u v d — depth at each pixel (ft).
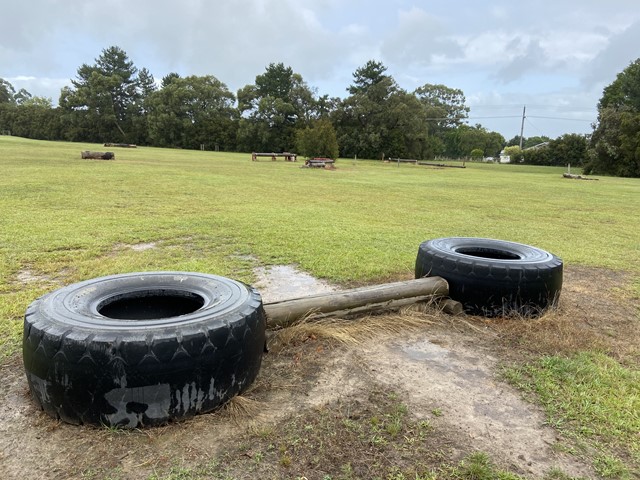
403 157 178.29
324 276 16.01
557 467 6.42
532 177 94.68
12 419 7.14
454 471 6.21
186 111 202.69
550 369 9.39
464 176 86.89
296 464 6.24
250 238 21.56
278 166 86.89
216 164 82.53
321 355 9.70
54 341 6.70
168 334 6.77
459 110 296.51
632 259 21.30
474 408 7.86
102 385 6.60
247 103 196.95
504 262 12.28
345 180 61.62
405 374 9.02
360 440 6.81
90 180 43.34
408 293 12.08
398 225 27.63
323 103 189.88
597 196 54.75
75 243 19.22
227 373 7.34
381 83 177.17
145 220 25.11
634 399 8.32
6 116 240.53
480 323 11.91
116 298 8.85
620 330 12.26
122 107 226.38
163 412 6.85
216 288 8.95
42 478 5.89
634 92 145.18
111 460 6.23
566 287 16.35
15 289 13.55
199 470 6.07
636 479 6.26
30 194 32.71
